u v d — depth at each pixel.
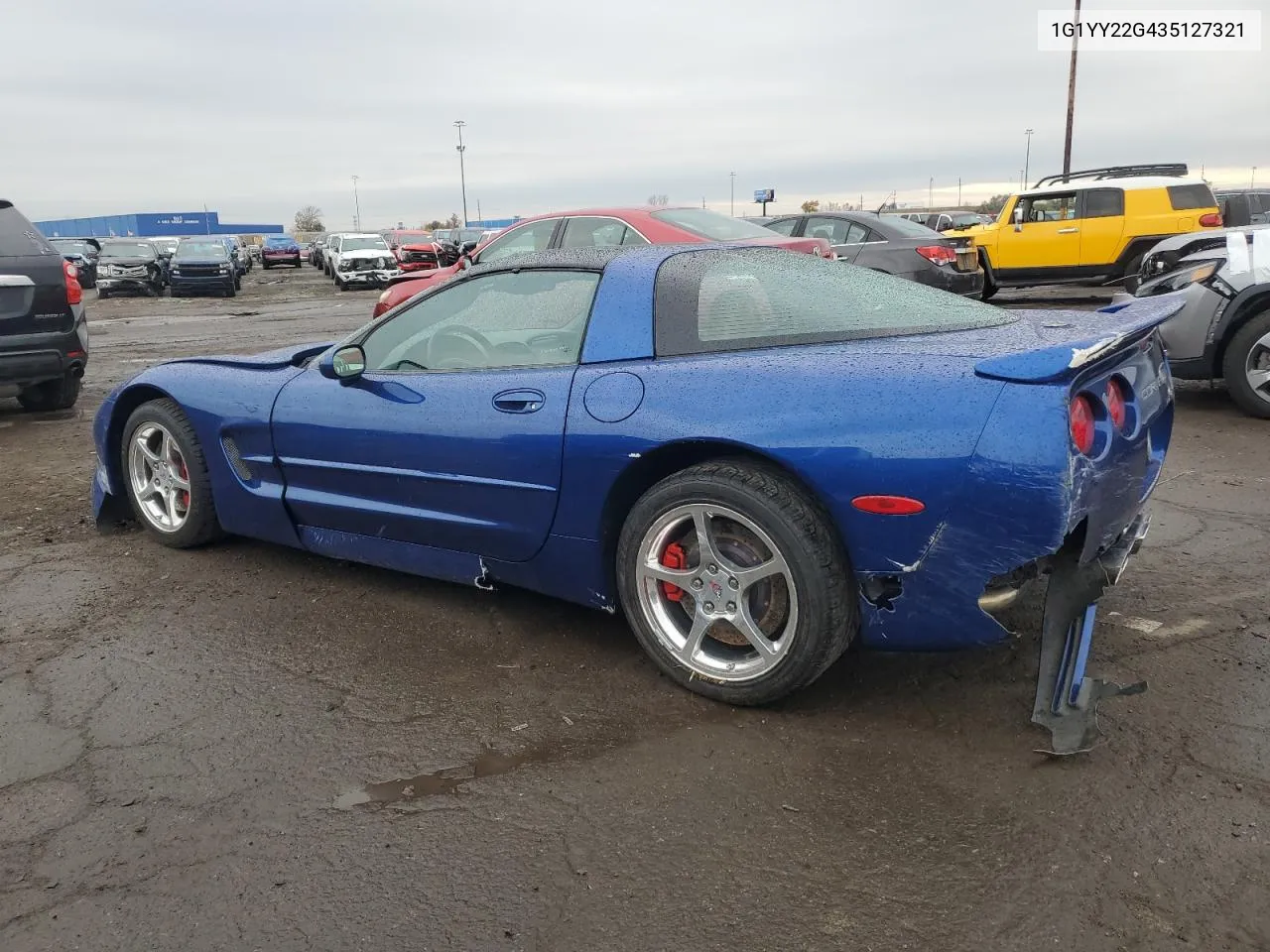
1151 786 2.40
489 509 3.28
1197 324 6.67
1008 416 2.38
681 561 2.95
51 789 2.53
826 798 2.41
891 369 2.61
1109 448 2.56
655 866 2.18
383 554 3.73
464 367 3.45
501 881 2.14
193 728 2.83
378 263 27.98
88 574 4.13
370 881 2.15
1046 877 2.09
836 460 2.54
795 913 2.01
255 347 12.44
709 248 3.39
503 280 3.44
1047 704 2.61
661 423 2.82
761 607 2.81
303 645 3.40
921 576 2.52
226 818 2.40
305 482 3.86
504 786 2.51
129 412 4.57
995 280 15.07
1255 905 1.98
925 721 2.75
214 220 102.12
